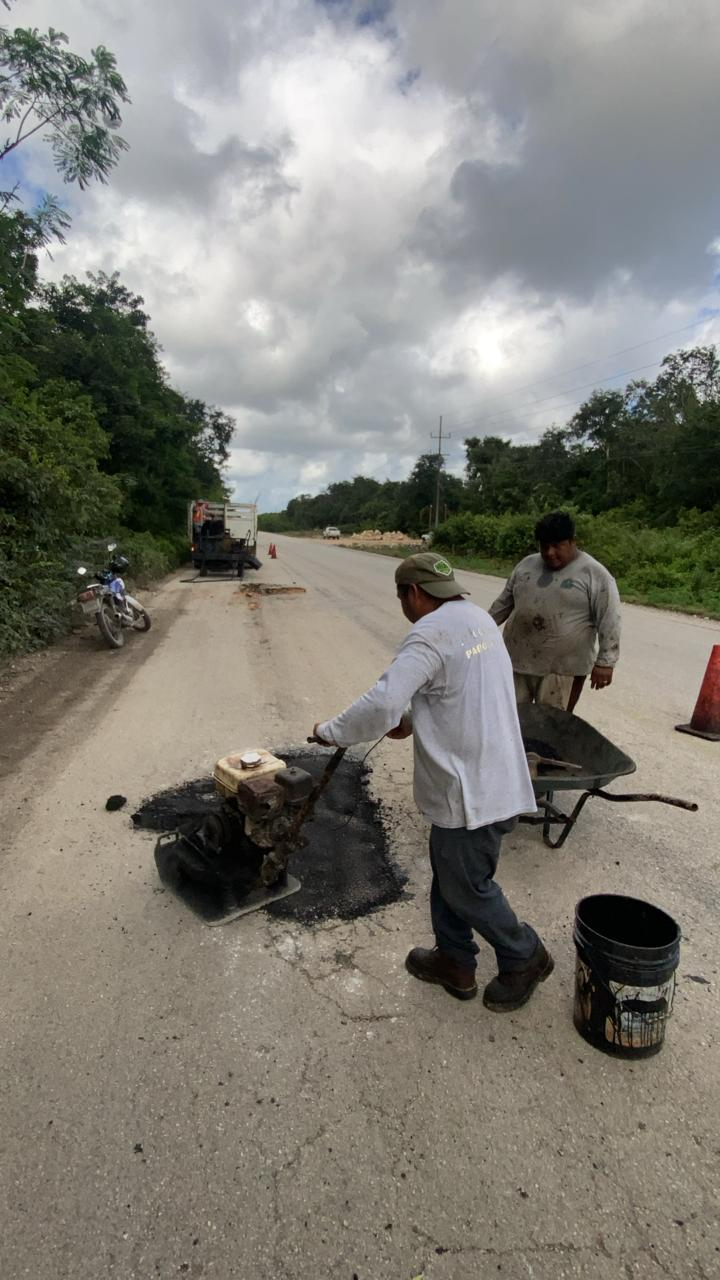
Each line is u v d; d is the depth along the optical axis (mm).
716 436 28844
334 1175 1912
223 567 22094
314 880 3377
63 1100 2131
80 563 10023
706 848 3789
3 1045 2334
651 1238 1761
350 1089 2195
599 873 3516
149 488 21859
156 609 13133
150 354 23609
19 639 8344
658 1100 2180
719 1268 1691
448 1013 2533
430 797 2332
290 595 15727
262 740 5324
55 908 3125
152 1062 2279
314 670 7777
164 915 3080
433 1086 2213
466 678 2270
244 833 3105
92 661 8188
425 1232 1768
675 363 41406
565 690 4180
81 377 19562
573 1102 2164
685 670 8203
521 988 2535
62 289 19750
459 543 35781
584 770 3824
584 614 3992
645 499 34625
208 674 7543
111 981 2656
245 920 3057
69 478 11883
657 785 4660
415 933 2990
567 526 3883
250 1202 1836
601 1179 1915
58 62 7848
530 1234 1767
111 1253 1705
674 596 15414
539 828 4004
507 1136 2041
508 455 60375
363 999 2592
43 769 4703
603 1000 2295
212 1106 2123
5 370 11188
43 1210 1806
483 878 2391
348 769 4781
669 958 2238
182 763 4820
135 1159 1948
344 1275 1665
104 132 8438
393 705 2160
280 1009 2531
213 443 36375
